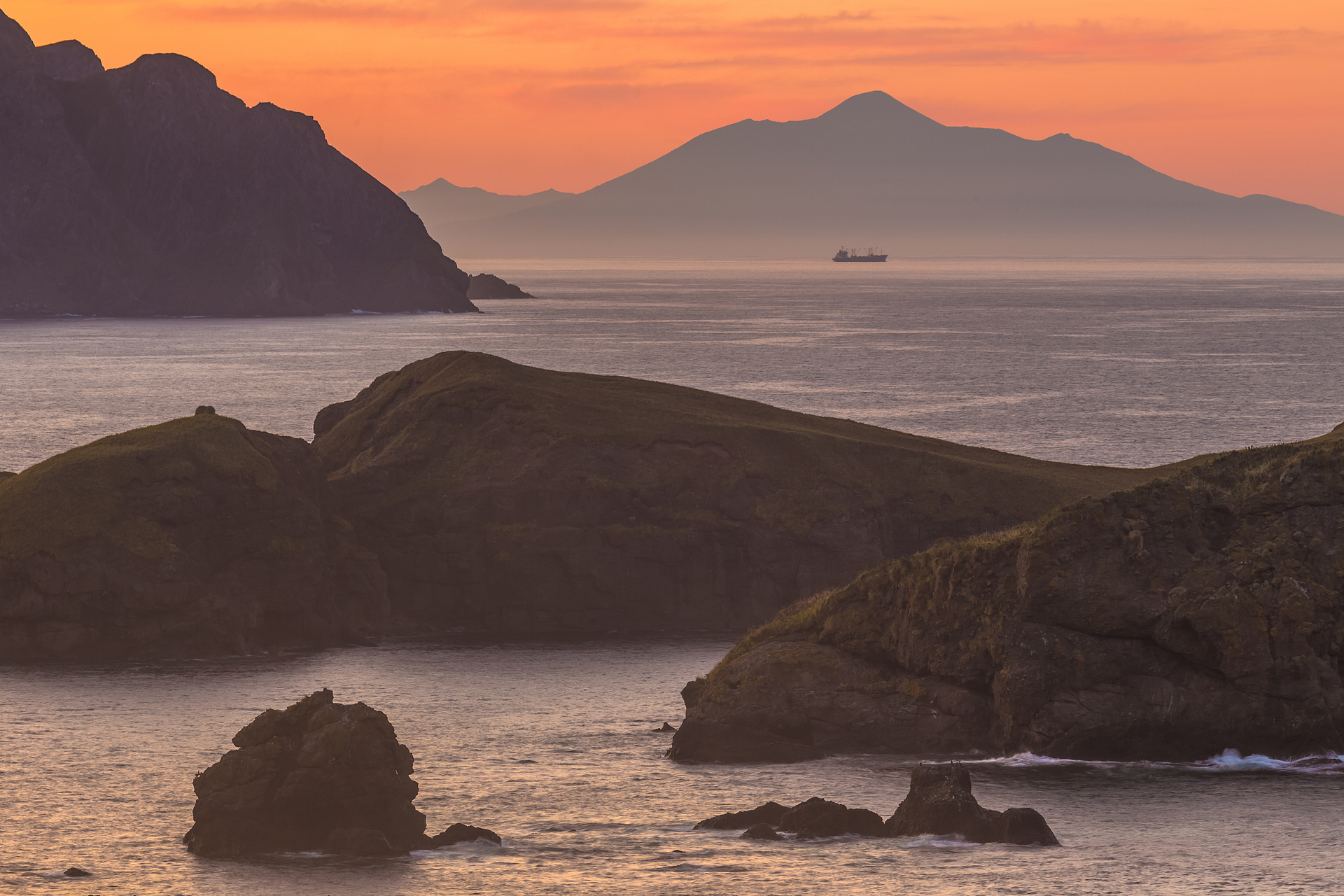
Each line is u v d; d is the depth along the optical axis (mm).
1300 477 104688
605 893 73750
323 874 78062
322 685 140500
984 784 95438
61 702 130500
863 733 107688
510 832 87938
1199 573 102750
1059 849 80812
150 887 76250
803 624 116625
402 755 85812
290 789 83500
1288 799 91000
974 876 75688
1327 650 101375
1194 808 89125
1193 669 102500
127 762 107750
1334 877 75000
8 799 96625
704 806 94250
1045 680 102625
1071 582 102938
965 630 106938
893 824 86375
